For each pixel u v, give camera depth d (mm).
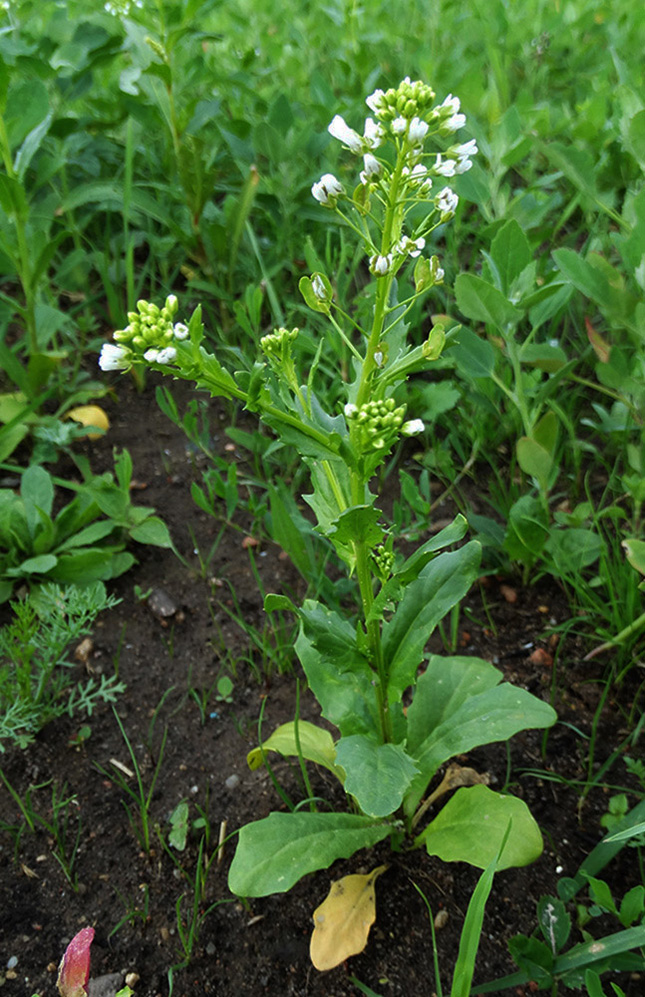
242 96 533
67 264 412
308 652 245
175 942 232
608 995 216
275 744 256
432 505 360
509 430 370
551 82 604
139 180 495
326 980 223
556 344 362
